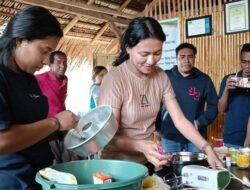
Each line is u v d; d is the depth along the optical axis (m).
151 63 1.49
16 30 1.07
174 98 1.75
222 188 1.30
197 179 1.30
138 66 1.53
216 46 4.37
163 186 1.27
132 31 1.48
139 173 1.04
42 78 3.14
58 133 1.41
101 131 1.23
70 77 5.68
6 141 1.02
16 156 1.15
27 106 1.19
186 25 4.62
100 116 1.33
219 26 4.34
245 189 1.35
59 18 4.97
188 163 1.42
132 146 1.50
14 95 1.13
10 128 1.04
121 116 1.60
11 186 1.14
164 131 2.82
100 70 4.34
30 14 1.07
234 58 4.23
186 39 4.63
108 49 6.10
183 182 1.35
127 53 1.61
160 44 1.48
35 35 1.07
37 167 1.23
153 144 1.45
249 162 1.75
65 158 1.41
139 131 1.63
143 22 1.46
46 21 1.09
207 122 2.88
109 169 1.18
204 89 2.96
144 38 1.44
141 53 1.47
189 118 2.91
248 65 2.72
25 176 1.16
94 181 1.09
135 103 1.59
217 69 4.37
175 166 1.43
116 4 5.20
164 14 4.88
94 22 5.40
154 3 5.01
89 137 1.23
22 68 1.16
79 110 5.86
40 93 1.29
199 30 4.50
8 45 1.11
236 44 4.21
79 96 5.83
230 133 2.93
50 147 1.34
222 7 4.30
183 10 4.65
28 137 1.07
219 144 2.86
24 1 4.23
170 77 2.98
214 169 1.34
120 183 0.89
